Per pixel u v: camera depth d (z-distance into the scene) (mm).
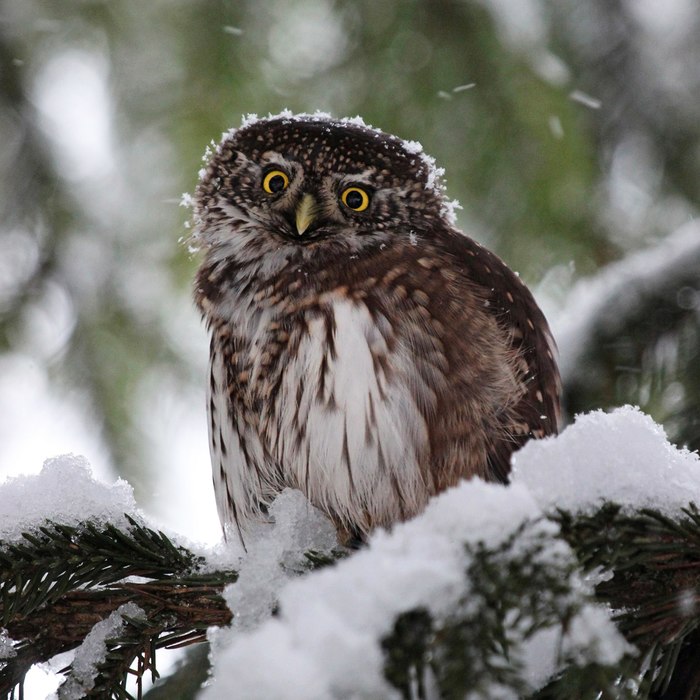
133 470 11453
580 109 11750
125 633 6152
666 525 5094
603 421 5465
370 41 11461
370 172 8594
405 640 4320
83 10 11992
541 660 4832
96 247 11992
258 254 8430
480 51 11273
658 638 5020
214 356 8117
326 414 7449
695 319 9531
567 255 11250
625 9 12047
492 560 4516
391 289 7641
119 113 11797
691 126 11953
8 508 6430
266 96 11469
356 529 7688
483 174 11273
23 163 11992
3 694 6125
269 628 4230
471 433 7473
